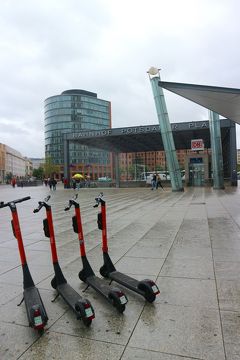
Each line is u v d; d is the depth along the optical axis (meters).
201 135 34.31
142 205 13.97
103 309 3.34
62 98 108.88
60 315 3.24
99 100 114.56
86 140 36.03
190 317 3.11
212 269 4.53
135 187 38.09
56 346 2.68
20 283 4.22
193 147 31.41
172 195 20.11
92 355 2.54
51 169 97.50
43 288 3.99
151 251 5.62
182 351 2.55
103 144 38.41
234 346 2.60
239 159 152.88
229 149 31.09
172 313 3.21
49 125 111.62
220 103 11.21
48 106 112.12
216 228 7.63
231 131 29.89
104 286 3.68
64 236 7.25
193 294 3.66
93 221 9.42
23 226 8.96
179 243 6.18
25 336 2.86
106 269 4.27
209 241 6.26
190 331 2.85
